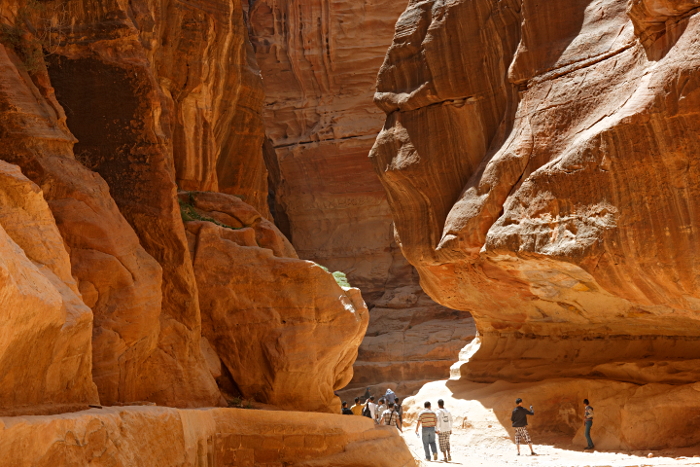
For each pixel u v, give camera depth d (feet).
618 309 47.44
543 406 48.39
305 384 32.09
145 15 33.14
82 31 27.40
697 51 33.17
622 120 36.06
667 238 35.63
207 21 41.78
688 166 34.30
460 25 50.65
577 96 41.86
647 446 39.65
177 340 26.89
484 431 48.83
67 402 16.43
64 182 22.70
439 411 41.83
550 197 42.24
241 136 51.96
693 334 46.16
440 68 51.57
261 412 25.17
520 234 44.11
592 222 39.32
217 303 31.81
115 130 27.17
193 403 26.63
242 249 32.76
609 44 40.78
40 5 26.50
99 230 23.03
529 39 45.29
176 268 27.40
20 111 22.35
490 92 49.73
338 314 32.94
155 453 16.14
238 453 23.77
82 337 16.94
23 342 13.79
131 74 27.45
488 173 47.47
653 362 45.96
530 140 44.65
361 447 29.07
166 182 27.32
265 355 31.58
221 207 36.60
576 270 43.39
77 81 27.09
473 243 48.96
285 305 32.19
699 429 38.88
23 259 14.65
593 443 43.11
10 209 16.98
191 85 40.55
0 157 21.89
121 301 23.00
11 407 13.88
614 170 37.55
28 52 23.77
